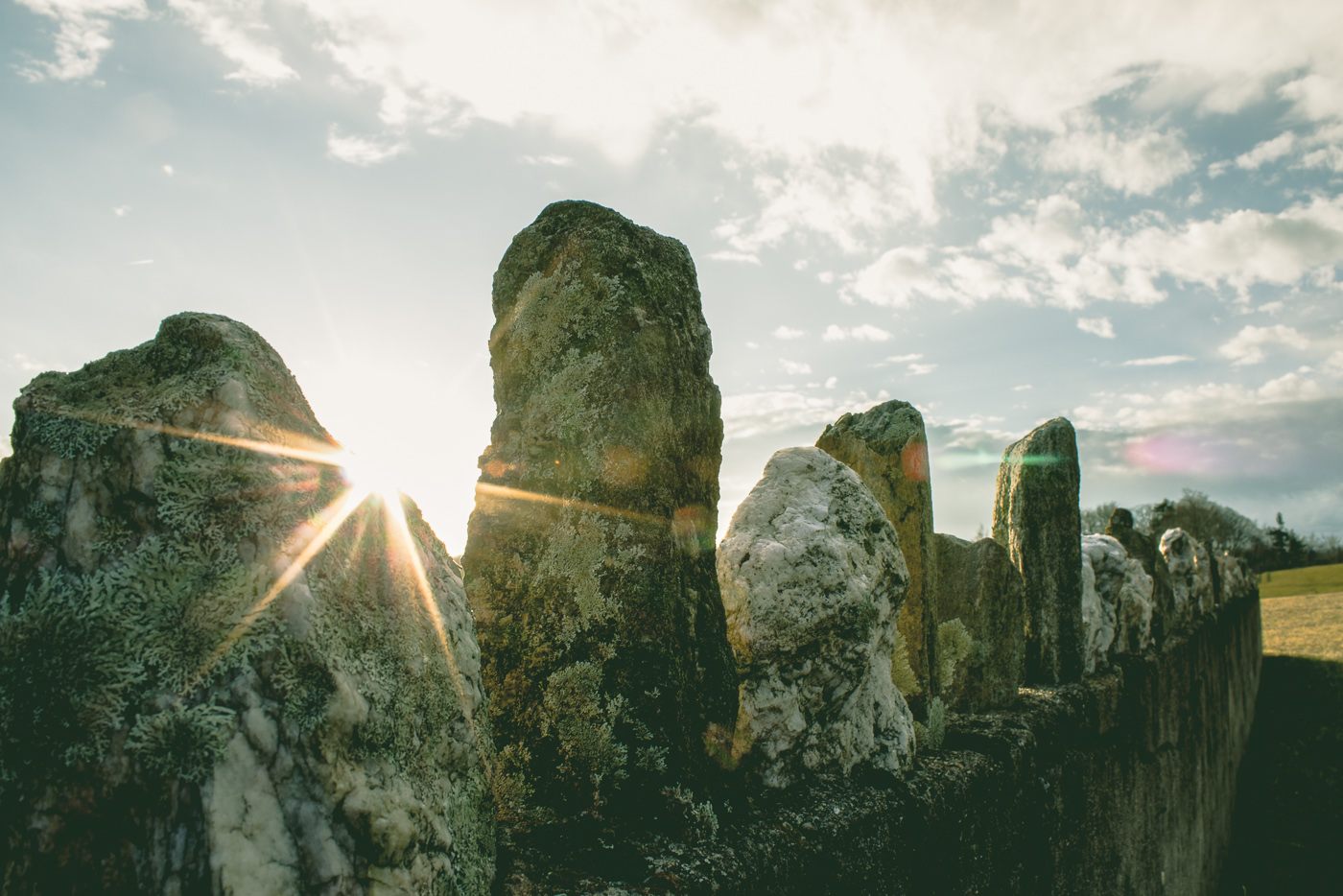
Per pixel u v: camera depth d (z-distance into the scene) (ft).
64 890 3.60
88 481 4.08
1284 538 151.94
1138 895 17.40
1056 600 16.98
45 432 4.19
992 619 14.02
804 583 8.36
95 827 3.63
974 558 14.26
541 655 6.61
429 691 4.76
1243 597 42.04
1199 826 24.56
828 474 9.43
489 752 5.35
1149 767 19.22
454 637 5.21
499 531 7.02
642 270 7.29
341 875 3.78
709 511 7.64
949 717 12.64
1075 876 13.32
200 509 4.04
